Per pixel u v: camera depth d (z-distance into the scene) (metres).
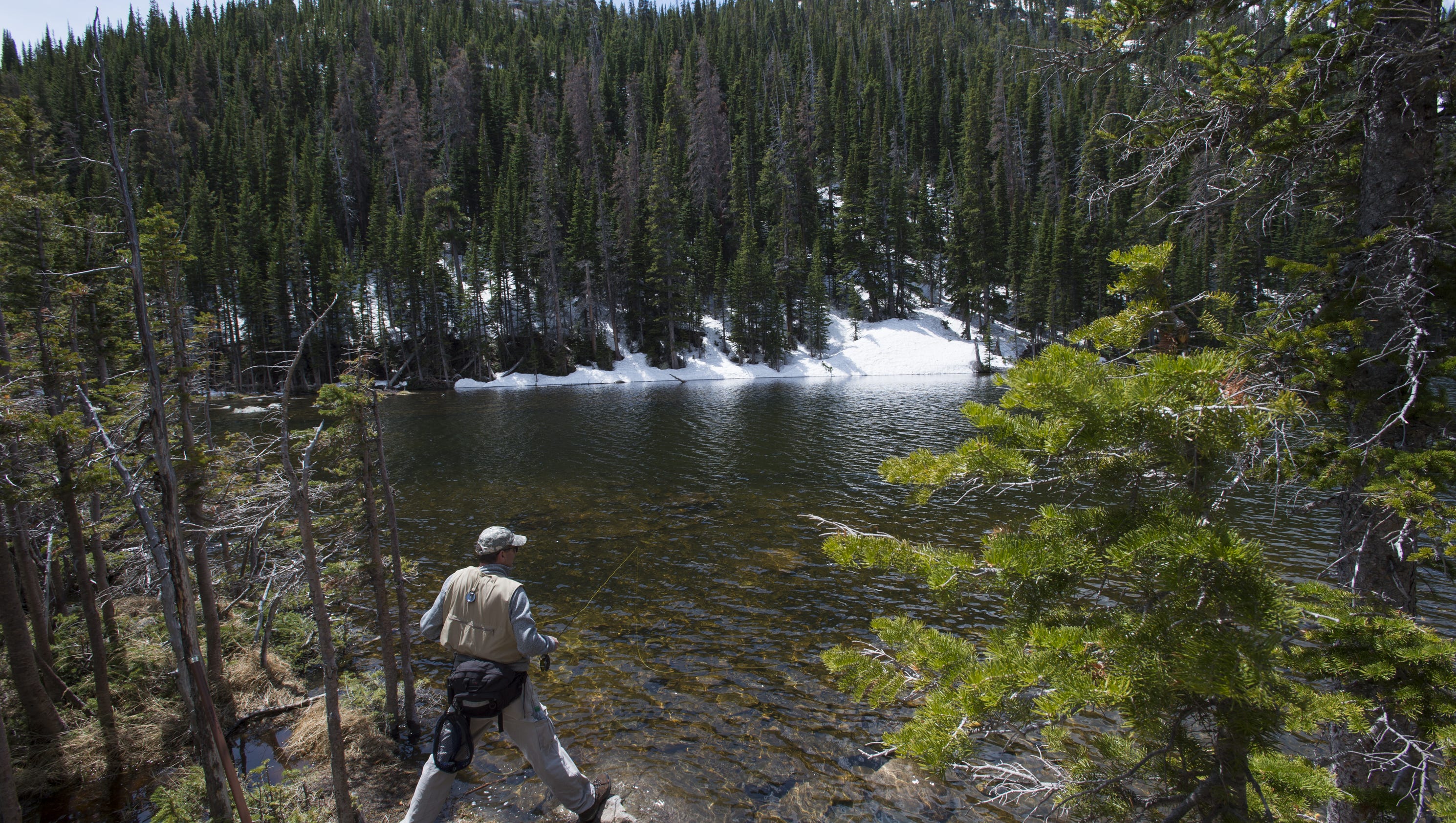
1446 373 3.80
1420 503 3.58
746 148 97.12
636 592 13.12
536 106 106.94
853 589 13.06
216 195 76.44
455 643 4.46
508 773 7.68
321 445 7.75
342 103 92.44
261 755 8.23
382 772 7.80
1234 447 3.12
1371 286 4.00
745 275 69.88
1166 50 4.84
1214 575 2.97
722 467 25.00
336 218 85.06
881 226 81.50
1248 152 4.82
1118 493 3.57
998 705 3.36
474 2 160.00
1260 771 4.00
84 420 7.59
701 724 8.60
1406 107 4.00
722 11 163.88
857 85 116.12
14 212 8.72
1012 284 71.44
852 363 70.25
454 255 78.69
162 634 10.91
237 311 63.66
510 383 66.62
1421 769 3.43
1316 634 3.62
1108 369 3.49
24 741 8.03
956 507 18.69
